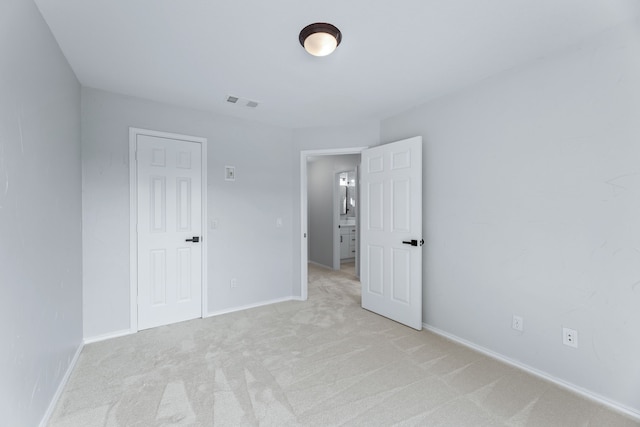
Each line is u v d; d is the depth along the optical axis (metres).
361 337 2.56
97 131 2.47
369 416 1.58
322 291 4.01
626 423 1.53
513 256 2.12
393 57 1.99
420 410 1.63
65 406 1.63
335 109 2.96
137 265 2.64
